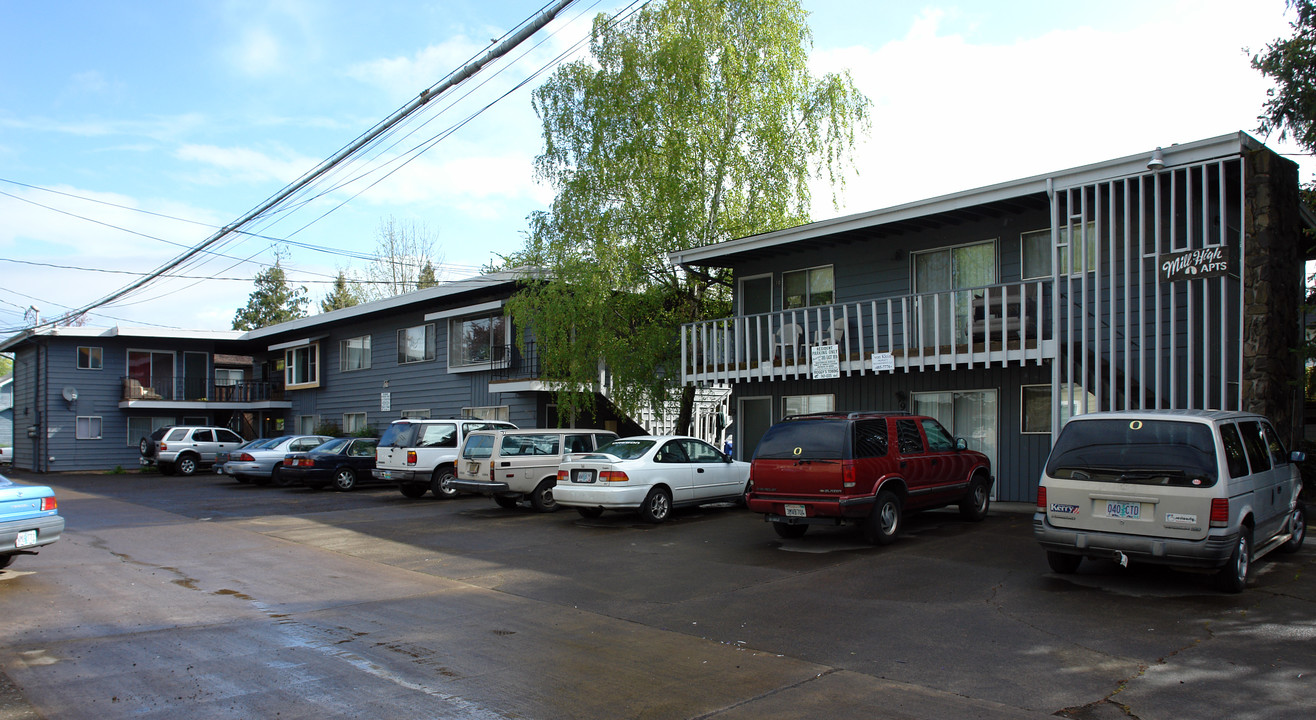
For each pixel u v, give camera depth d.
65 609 8.39
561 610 8.35
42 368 34.59
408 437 19.73
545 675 6.18
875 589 8.88
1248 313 11.52
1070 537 8.49
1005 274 15.55
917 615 7.77
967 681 5.94
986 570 9.58
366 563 11.11
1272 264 11.45
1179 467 8.05
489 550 12.00
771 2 19.30
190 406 36.34
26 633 7.42
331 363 34.72
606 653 6.78
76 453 34.88
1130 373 12.70
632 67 18.69
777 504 11.50
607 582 9.66
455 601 8.77
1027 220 15.28
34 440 34.97
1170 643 6.67
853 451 11.08
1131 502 8.20
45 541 10.26
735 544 12.03
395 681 6.03
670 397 20.66
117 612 8.26
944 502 12.67
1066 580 8.93
